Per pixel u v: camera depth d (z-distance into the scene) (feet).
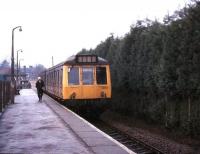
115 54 110.42
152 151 50.03
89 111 84.33
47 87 138.41
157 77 75.66
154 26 83.97
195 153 49.60
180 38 66.69
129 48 97.40
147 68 82.53
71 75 82.07
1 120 60.18
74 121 58.23
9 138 42.47
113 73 109.70
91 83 82.48
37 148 36.42
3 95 79.05
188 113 63.67
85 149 35.76
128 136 61.72
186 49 64.39
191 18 62.85
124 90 103.40
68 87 81.66
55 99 114.62
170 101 72.74
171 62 69.41
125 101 101.96
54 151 34.86
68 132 47.11
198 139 59.72
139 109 90.07
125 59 98.63
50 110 78.38
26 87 295.48
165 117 72.95
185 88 65.10
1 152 34.53
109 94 83.25
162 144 55.93
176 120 68.44
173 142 57.98
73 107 82.28
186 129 63.57
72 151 34.81
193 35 62.95
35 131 47.93
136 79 90.79
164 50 70.95
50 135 44.65
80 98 81.92
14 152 34.53
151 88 81.00
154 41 79.82
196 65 61.77
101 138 42.11
